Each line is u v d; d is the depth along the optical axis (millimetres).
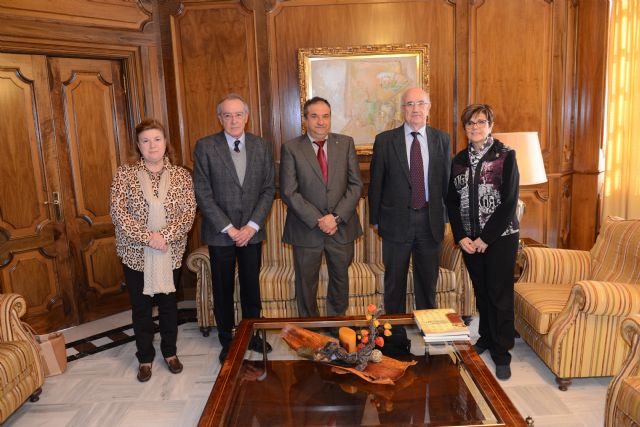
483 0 3664
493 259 2512
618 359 2422
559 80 3791
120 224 2523
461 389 1873
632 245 2578
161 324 2795
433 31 3699
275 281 3229
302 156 2793
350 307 3246
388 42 3711
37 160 3375
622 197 4035
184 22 3734
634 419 1740
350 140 2910
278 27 3725
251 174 2727
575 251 2973
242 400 1852
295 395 1880
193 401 2506
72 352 3152
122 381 2736
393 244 2812
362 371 1995
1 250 3262
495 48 3723
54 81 3406
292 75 3777
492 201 2488
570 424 2197
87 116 3586
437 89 3770
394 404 1793
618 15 3785
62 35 3328
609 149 3998
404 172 2713
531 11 3686
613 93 3906
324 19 3695
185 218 2643
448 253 3316
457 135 3812
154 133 2539
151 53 3732
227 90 3797
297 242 2859
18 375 2318
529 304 2646
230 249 2760
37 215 3406
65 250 3555
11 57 3193
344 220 2793
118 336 3414
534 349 2676
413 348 2178
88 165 3625
